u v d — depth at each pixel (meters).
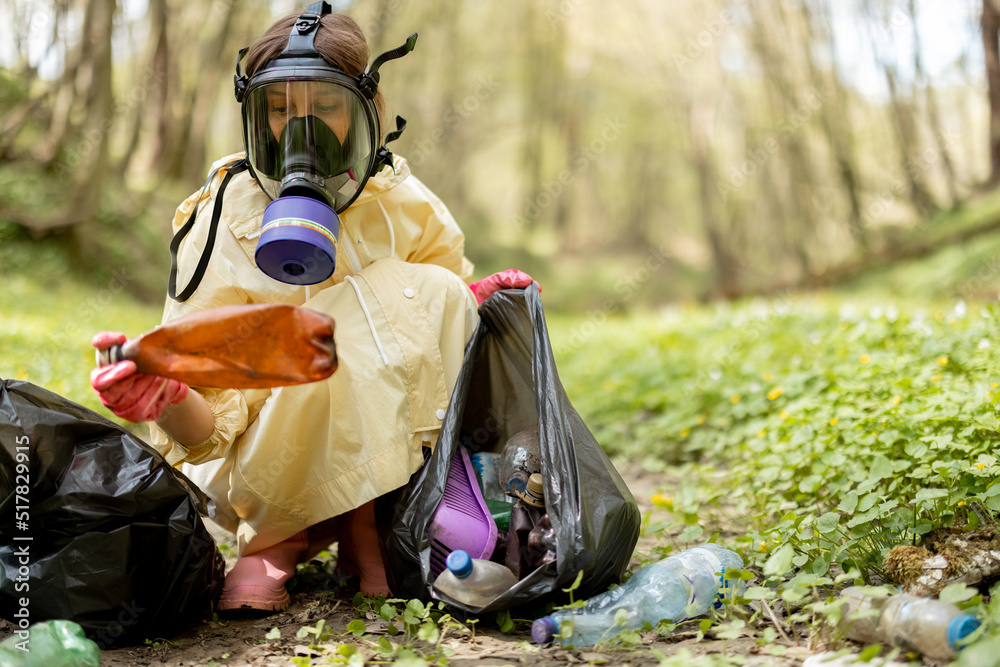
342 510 2.27
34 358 5.34
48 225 12.70
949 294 12.57
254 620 2.32
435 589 2.12
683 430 4.69
